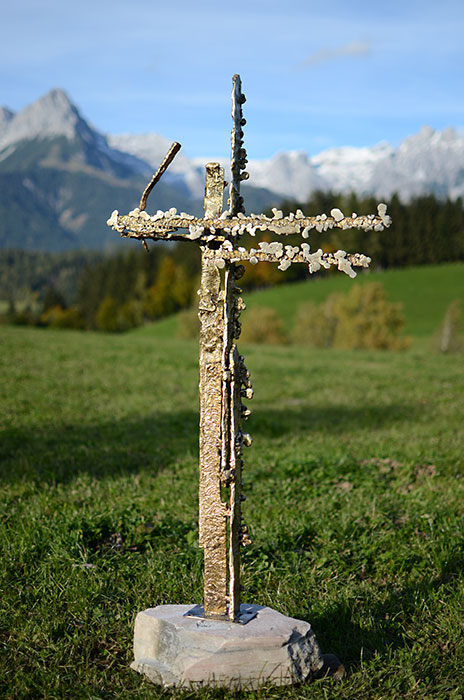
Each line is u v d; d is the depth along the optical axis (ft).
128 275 464.24
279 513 22.31
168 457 32.01
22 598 15.61
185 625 12.27
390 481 27.71
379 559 18.53
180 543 19.24
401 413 50.03
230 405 12.00
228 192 12.27
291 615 15.12
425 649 13.87
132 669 12.62
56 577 16.51
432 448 34.60
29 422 40.98
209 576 12.46
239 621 12.38
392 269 392.68
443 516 21.81
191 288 396.16
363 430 41.83
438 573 17.75
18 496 24.20
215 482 12.18
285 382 69.10
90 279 498.69
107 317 409.90
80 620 14.73
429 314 273.54
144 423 42.11
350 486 26.32
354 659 13.58
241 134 12.17
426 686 12.46
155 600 15.75
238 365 12.05
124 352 96.53
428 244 392.27
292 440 37.58
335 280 328.29
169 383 63.46
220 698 11.70
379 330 194.59
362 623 14.75
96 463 30.25
